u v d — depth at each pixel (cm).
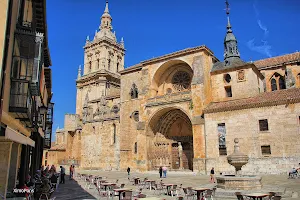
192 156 4609
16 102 1514
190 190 1812
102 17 9488
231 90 4328
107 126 5884
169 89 5172
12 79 1509
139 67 5388
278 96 3675
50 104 4144
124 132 5319
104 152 5788
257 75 4566
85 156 6147
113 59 8925
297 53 4953
